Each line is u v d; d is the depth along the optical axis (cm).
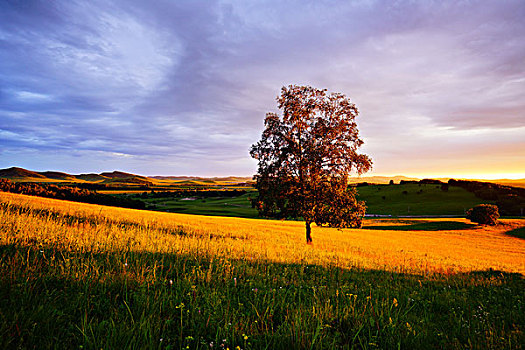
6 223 810
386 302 502
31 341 283
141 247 830
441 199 11519
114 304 402
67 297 393
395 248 2466
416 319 464
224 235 2120
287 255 1123
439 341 387
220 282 563
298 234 3216
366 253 1747
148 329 318
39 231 788
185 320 375
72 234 852
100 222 1738
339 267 964
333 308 485
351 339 372
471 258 2239
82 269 509
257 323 378
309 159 2056
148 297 398
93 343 289
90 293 414
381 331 389
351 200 2116
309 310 430
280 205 2195
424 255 2030
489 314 543
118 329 317
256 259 906
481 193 11344
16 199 2222
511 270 1395
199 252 871
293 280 677
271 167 2128
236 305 454
